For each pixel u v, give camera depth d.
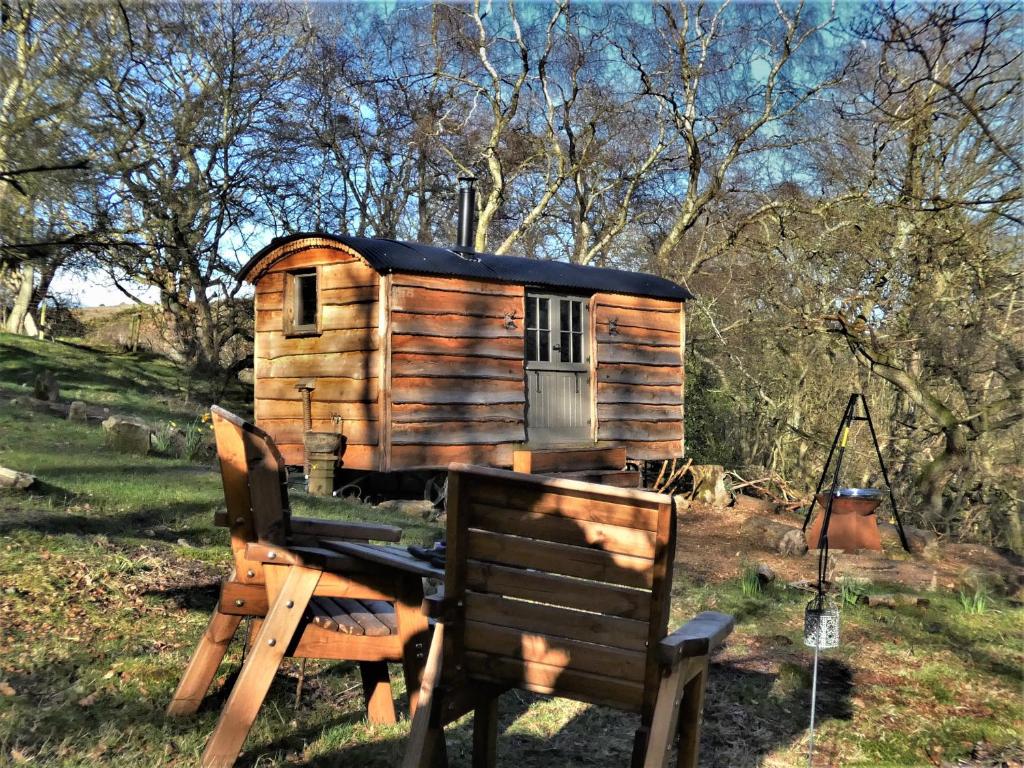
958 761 4.09
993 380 14.17
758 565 8.09
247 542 3.53
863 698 4.91
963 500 13.97
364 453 10.93
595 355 13.02
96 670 4.01
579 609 2.68
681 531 11.32
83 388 18.33
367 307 10.97
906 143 12.83
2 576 5.00
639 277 14.23
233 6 22.48
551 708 4.38
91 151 8.52
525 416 12.16
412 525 9.30
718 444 18.55
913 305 13.10
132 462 10.23
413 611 3.48
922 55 7.38
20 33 7.92
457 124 24.41
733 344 19.39
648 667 2.55
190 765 3.23
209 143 22.23
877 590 7.97
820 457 17.86
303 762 3.42
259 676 3.26
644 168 21.80
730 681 5.04
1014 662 5.81
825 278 16.28
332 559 3.30
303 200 25.73
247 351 26.80
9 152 7.91
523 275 12.15
